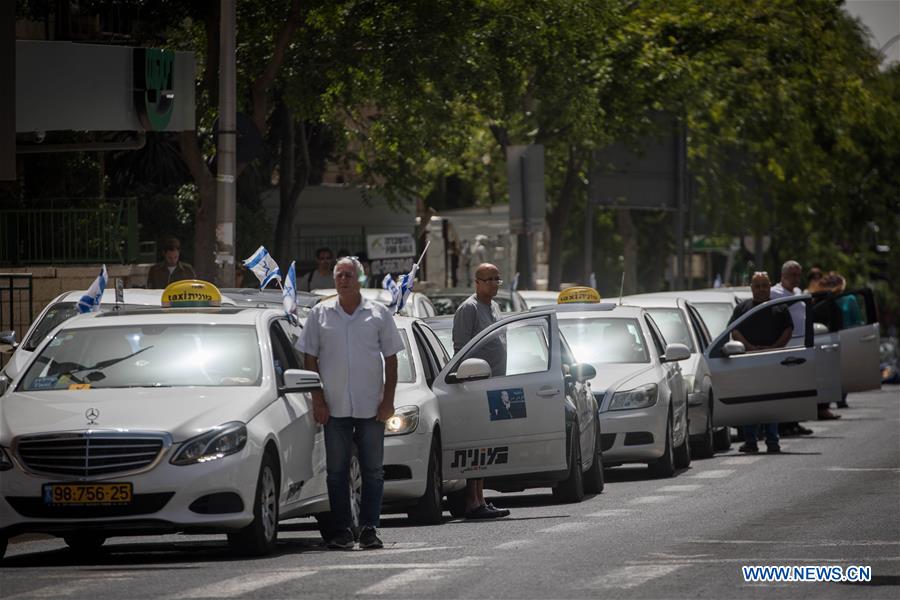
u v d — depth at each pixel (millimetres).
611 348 45812
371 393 28906
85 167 69125
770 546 28250
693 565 25734
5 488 26859
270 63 59062
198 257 56719
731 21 95125
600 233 138875
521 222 66812
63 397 27938
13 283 57719
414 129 70375
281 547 29812
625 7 90188
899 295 161000
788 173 113312
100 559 28219
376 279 75250
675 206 94812
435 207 141125
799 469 45375
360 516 29125
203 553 28516
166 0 61562
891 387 104500
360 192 96812
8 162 44844
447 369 35375
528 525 32750
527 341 39750
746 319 52438
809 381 51500
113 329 29781
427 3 60781
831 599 22359
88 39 67500
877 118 124812
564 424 36156
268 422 28031
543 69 75812
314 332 29000
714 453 53000
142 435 26781
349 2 60938
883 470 44688
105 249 61844
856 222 148125
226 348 29391
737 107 99438
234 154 50906
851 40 125062
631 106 87750
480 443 35219
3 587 23625
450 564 25969
